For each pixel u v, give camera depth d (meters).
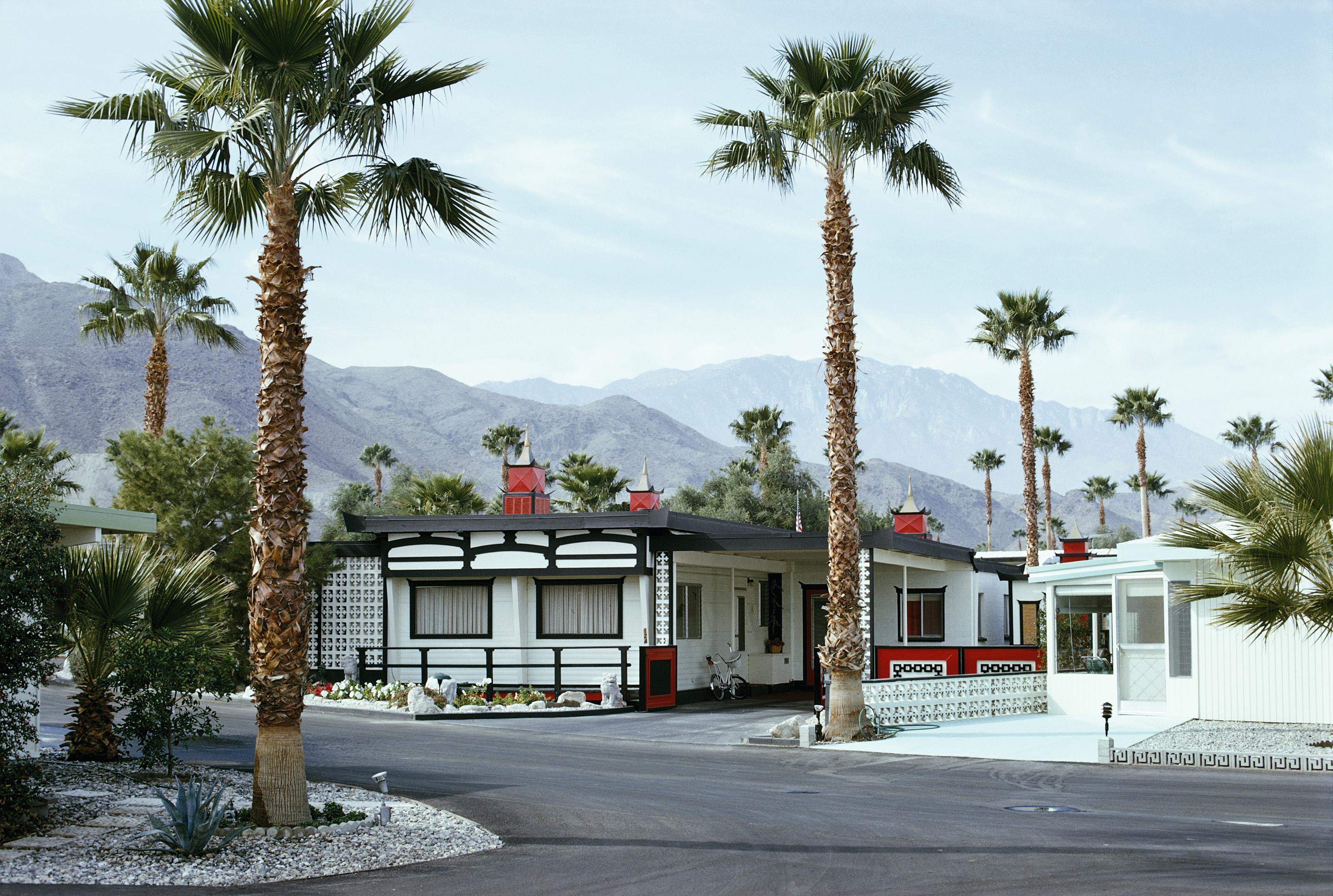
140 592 13.96
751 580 32.00
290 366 10.77
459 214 12.45
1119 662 22.34
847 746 18.86
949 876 9.26
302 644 10.88
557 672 26.06
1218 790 14.06
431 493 41.12
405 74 11.95
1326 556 15.72
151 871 9.30
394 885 9.04
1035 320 44.50
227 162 12.39
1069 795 13.72
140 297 36.12
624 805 12.89
